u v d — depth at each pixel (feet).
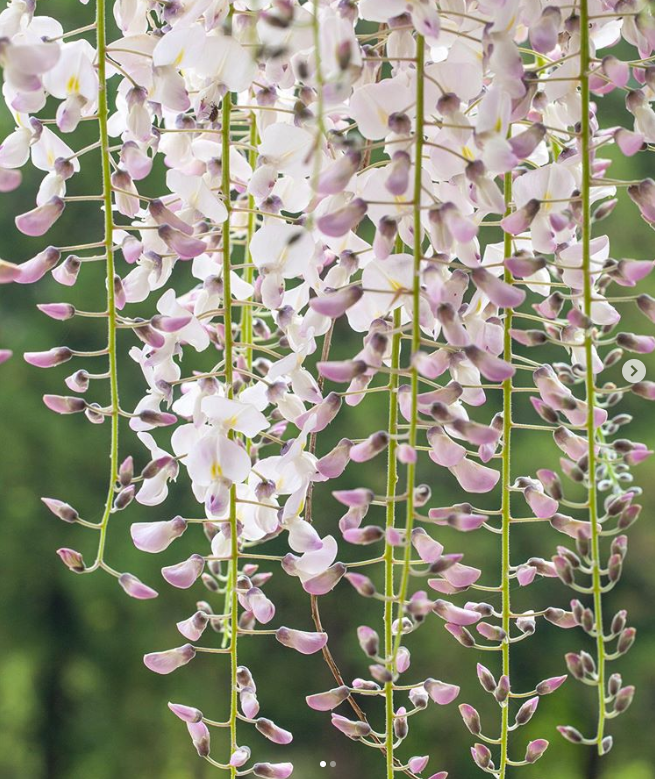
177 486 6.76
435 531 6.13
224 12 2.66
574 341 2.72
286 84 2.68
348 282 2.69
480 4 2.59
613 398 2.79
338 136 2.65
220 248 2.72
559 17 2.61
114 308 2.67
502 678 2.66
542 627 7.05
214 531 2.82
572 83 2.69
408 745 7.11
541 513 2.66
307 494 2.78
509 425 2.67
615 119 5.25
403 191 2.53
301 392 2.71
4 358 2.47
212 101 2.67
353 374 2.54
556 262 2.63
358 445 2.57
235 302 2.70
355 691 2.65
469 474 2.66
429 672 7.16
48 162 2.72
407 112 2.60
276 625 6.45
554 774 7.09
